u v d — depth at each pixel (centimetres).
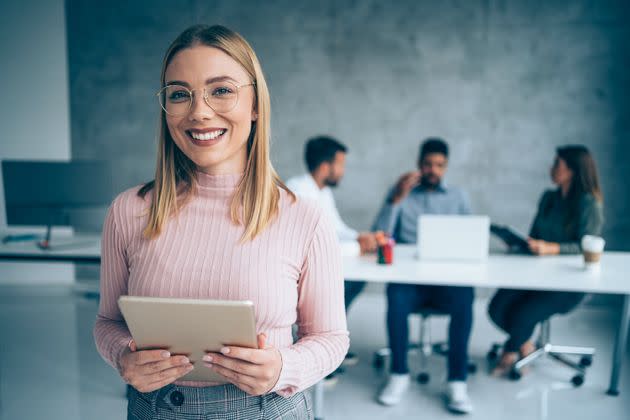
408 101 417
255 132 91
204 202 92
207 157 87
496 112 409
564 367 301
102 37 437
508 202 416
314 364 85
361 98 421
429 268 250
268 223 90
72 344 332
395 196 311
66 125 449
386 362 311
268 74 426
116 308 98
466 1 402
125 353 83
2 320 375
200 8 428
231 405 87
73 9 436
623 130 394
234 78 85
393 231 332
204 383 88
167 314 75
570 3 390
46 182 296
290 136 430
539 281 230
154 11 431
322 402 248
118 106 443
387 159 424
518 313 284
